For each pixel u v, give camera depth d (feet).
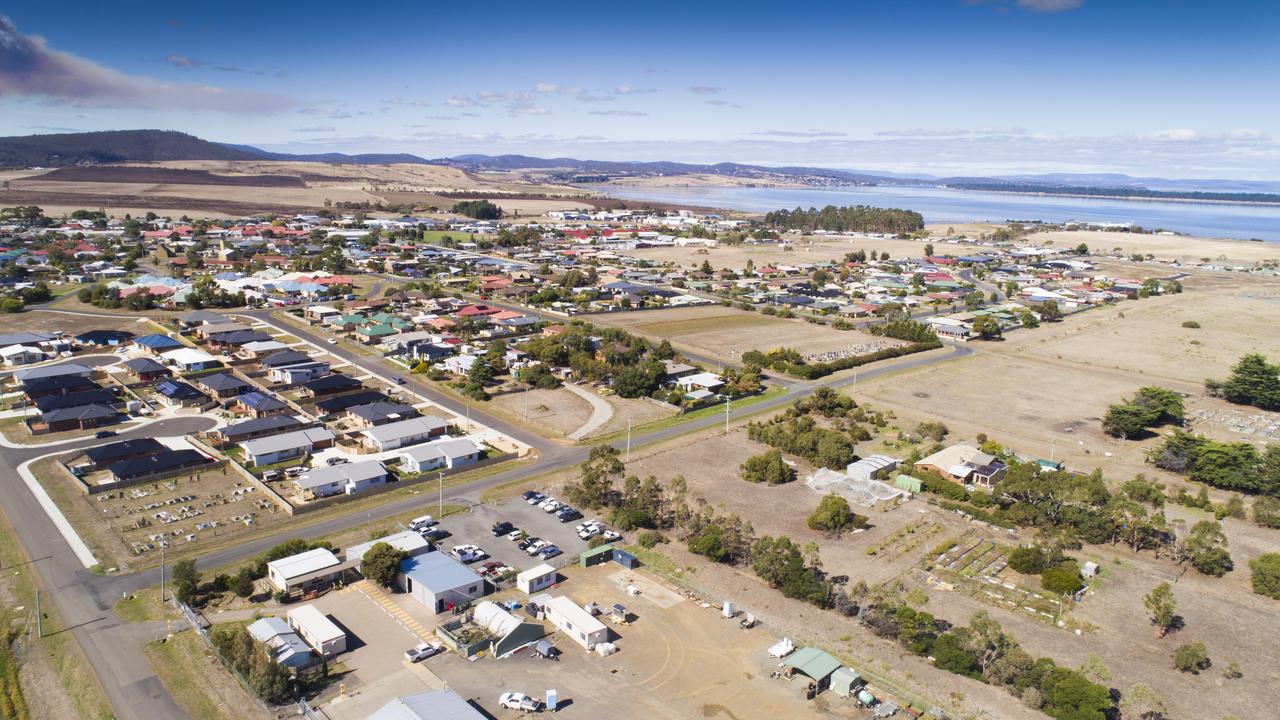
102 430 309.63
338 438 310.45
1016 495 258.78
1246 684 172.86
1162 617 189.06
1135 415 336.08
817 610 198.80
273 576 202.69
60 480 260.83
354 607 194.59
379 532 230.89
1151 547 239.91
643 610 196.54
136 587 198.59
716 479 282.77
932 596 206.49
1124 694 167.73
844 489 272.72
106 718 150.61
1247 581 219.61
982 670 174.91
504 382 396.57
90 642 174.60
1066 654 182.29
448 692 154.10
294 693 158.71
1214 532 224.53
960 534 244.83
